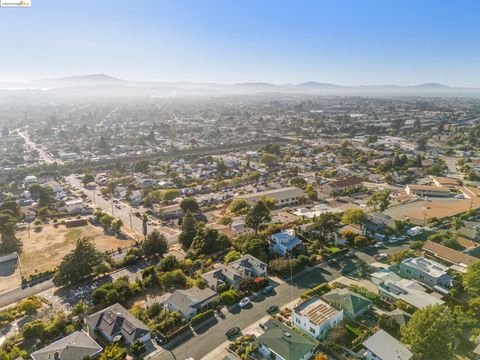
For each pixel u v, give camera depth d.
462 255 90.44
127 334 64.31
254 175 187.12
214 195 161.25
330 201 150.50
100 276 91.44
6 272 97.12
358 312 69.44
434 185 169.12
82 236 121.75
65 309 77.75
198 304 73.00
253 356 59.53
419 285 78.31
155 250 99.44
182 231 110.94
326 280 84.56
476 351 56.84
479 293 74.06
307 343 59.78
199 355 60.88
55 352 59.03
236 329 66.50
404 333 60.03
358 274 86.06
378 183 179.62
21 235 123.12
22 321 74.19
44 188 167.12
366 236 105.81
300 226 110.62
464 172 188.62
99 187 185.38
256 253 94.56
